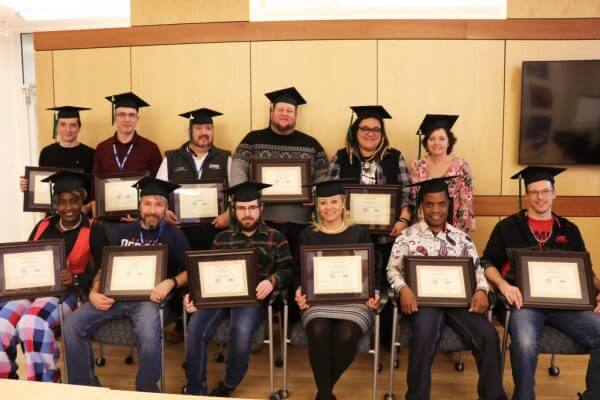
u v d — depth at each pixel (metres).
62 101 4.04
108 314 2.59
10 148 4.83
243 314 2.59
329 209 2.75
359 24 3.72
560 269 2.55
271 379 2.65
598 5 3.62
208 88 3.88
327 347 2.43
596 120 3.59
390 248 3.21
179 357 3.26
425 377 2.42
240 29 3.80
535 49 3.66
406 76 3.73
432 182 2.76
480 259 2.88
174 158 3.51
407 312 2.52
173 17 3.86
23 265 2.62
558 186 3.75
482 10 3.93
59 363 3.16
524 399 2.38
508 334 2.59
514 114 3.71
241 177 3.38
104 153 3.63
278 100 3.37
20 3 4.48
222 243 2.86
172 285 2.64
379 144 3.32
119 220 3.37
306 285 2.59
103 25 4.47
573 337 2.46
